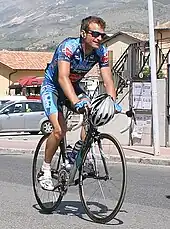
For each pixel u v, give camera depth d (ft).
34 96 122.42
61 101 23.03
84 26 22.00
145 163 48.11
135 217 24.39
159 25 104.22
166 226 22.84
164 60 63.82
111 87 22.66
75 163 22.77
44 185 23.75
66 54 22.03
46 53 194.90
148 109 59.57
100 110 21.15
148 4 50.24
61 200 25.18
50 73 22.93
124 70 64.39
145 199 29.09
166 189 32.63
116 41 133.39
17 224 23.25
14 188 32.40
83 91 23.68
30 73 185.06
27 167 43.57
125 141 61.41
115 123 61.52
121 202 21.59
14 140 72.84
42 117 84.89
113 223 23.08
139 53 63.36
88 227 22.34
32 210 25.84
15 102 84.79
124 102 61.21
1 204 27.45
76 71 22.71
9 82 183.32
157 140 50.31
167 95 59.06
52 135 22.97
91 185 22.67
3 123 82.89
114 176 21.70
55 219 23.84
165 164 47.01
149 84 59.31
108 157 21.68
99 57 22.67
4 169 42.19
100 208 22.54
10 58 186.60
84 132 22.67
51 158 23.67
